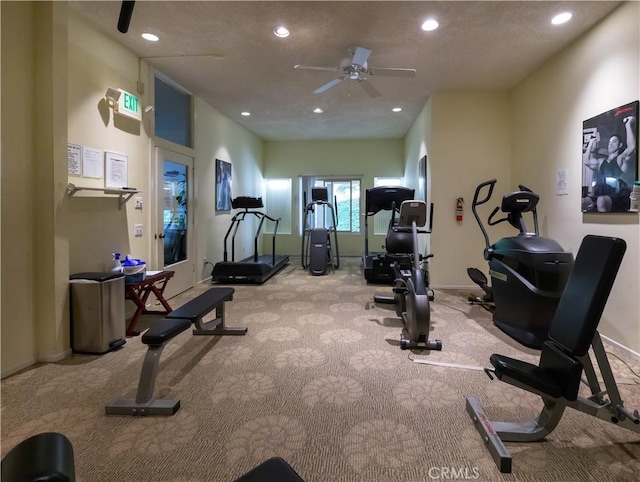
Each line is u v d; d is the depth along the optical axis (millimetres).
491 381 2510
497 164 5207
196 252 5496
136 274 3475
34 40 2680
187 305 2869
